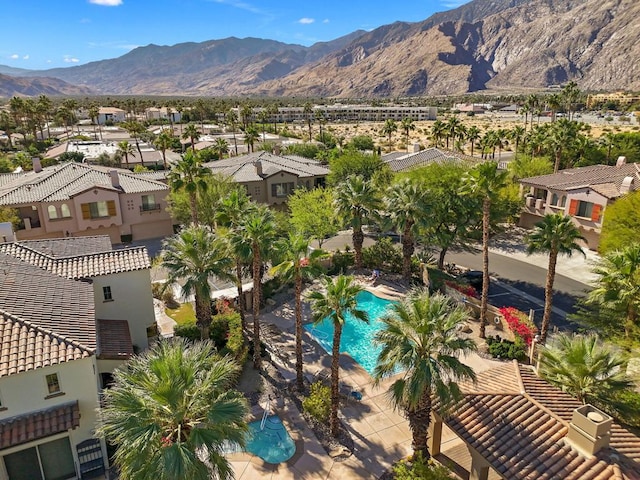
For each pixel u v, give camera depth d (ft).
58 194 152.46
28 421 55.98
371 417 73.77
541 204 164.25
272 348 94.53
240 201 114.73
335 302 64.95
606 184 145.89
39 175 170.60
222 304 109.19
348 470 62.69
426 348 54.90
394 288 123.34
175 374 45.96
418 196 118.52
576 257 143.54
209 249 86.02
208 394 47.03
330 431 69.67
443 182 130.62
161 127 526.98
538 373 65.51
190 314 110.01
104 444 60.85
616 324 83.82
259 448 66.59
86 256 88.12
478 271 131.23
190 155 136.67
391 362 54.65
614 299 78.48
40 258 84.99
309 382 83.15
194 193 137.49
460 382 61.00
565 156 225.76
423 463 58.23
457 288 114.62
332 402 67.67
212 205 153.48
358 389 81.10
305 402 73.97
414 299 58.13
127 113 655.35
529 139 256.11
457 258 147.95
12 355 55.11
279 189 187.52
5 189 157.38
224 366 50.29
